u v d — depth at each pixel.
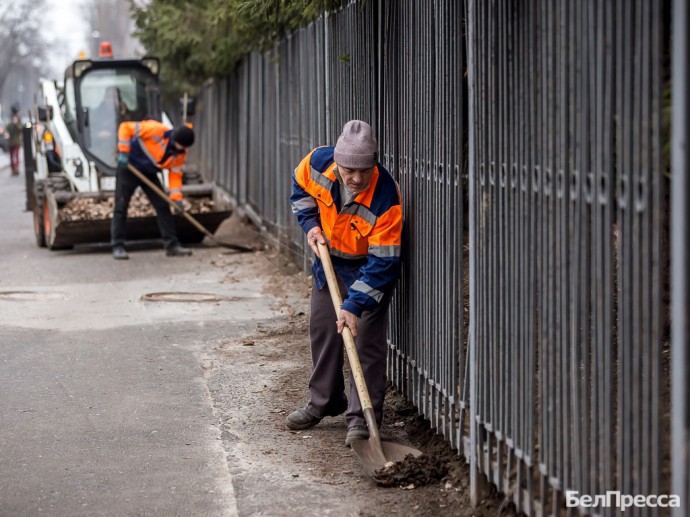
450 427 5.25
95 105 16.05
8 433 5.94
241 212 16.31
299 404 6.46
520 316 4.23
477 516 4.59
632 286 3.31
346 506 4.76
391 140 6.39
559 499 3.98
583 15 3.54
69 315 9.50
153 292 10.67
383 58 6.59
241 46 14.88
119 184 13.07
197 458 5.46
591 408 3.66
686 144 2.87
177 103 22.31
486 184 4.57
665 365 4.86
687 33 2.85
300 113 11.09
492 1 4.39
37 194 14.74
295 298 10.14
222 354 7.84
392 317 6.46
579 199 3.63
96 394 6.78
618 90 3.32
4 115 107.50
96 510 4.75
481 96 4.61
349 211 5.35
